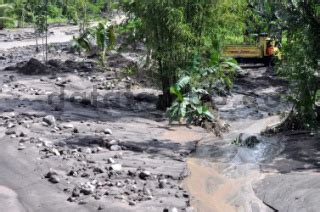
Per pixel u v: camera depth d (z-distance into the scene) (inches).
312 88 426.0
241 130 452.1
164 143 385.4
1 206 245.0
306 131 421.7
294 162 340.8
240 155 363.9
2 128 379.6
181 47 485.7
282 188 284.7
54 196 258.1
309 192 271.9
